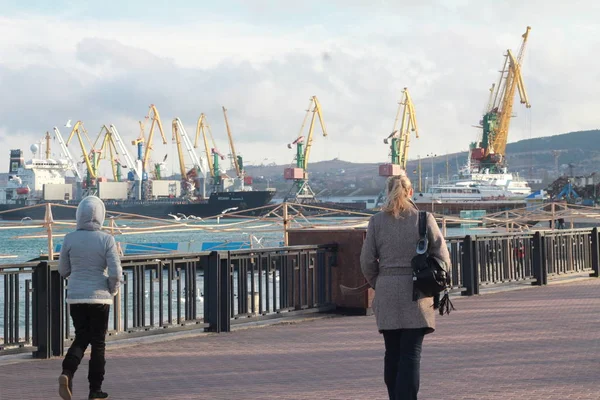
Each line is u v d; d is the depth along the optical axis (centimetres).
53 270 857
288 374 717
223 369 754
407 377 511
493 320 1077
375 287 532
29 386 694
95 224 663
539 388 625
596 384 638
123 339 915
